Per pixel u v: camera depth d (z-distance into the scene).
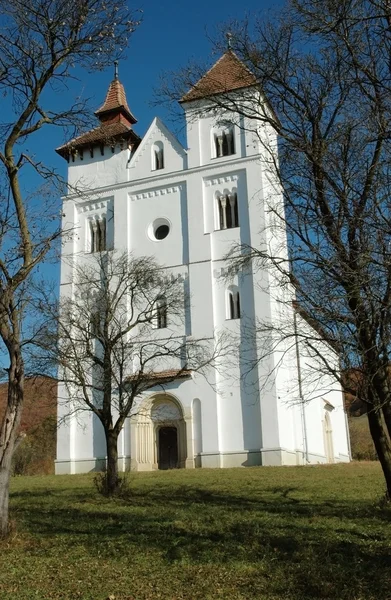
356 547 12.25
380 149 13.91
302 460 42.62
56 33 15.33
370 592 9.60
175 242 45.94
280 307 37.44
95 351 41.34
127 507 20.05
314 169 15.23
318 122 15.91
